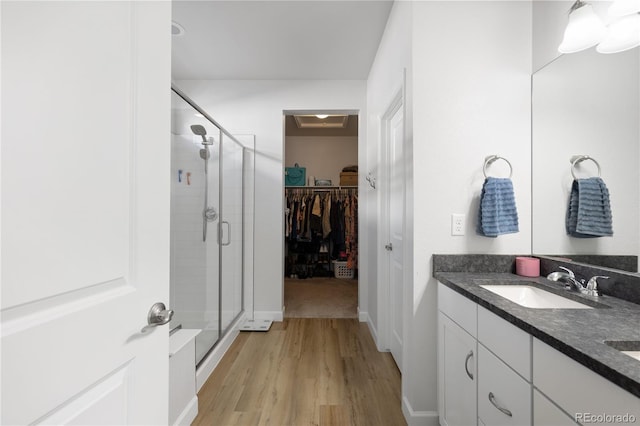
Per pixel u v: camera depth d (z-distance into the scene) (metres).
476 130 1.55
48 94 0.49
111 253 0.62
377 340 2.44
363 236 3.08
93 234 0.58
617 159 1.13
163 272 0.80
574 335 0.74
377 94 2.54
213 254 2.44
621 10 1.04
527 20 1.57
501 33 1.56
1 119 0.43
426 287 1.54
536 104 1.53
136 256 0.69
